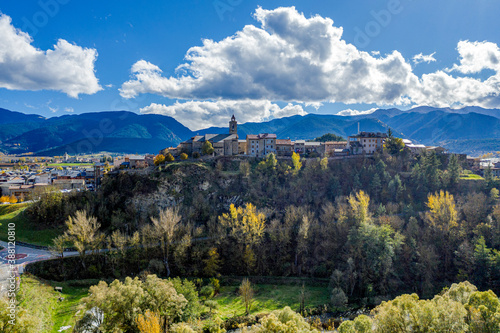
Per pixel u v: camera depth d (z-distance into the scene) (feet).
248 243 378.73
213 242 385.29
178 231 376.68
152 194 450.30
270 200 463.42
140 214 434.30
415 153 602.03
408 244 357.82
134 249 358.23
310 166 509.76
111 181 467.93
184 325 196.44
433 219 383.04
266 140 601.21
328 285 339.57
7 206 444.14
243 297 311.27
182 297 227.20
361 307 305.53
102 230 405.39
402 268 346.54
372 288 320.09
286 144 620.08
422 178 473.67
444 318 174.60
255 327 205.05
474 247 346.74
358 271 337.93
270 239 395.55
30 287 268.41
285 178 500.33
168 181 464.24
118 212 422.41
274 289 338.95
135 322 195.00
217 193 471.21
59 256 332.19
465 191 466.70
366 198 392.06
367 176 490.90
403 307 193.98
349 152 594.65
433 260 333.42
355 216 378.73
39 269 311.47
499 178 489.67
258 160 550.36
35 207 410.11
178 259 350.64
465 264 338.34
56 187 519.19
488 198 429.38
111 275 338.95
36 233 384.06
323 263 369.91
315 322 267.59
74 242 332.60
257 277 361.51
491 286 315.78
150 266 345.51
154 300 213.87
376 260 328.29
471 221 384.27
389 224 374.22
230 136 609.01
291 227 398.42
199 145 590.96
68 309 262.88
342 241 377.50
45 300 263.29
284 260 379.76
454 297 225.56
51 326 233.96
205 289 306.14
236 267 374.43
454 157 487.20
